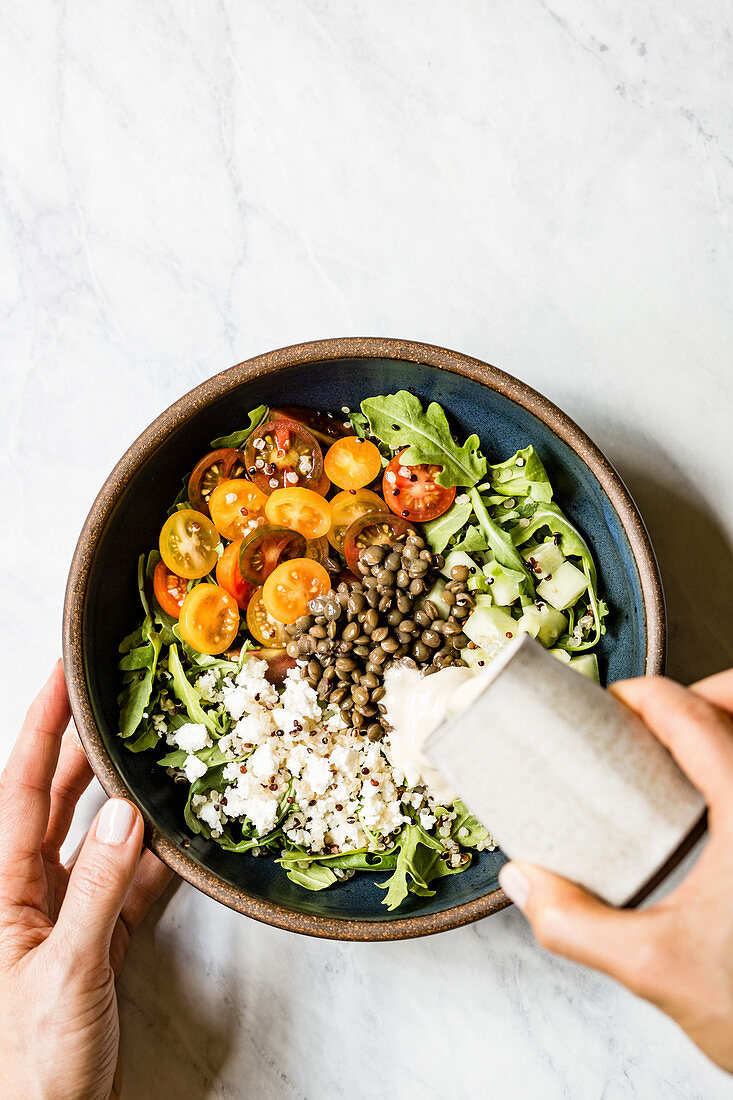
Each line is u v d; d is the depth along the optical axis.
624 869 0.36
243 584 0.52
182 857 0.46
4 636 0.56
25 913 0.50
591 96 0.56
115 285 0.56
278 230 0.56
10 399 0.56
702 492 0.54
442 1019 0.54
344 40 0.56
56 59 0.57
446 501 0.51
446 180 0.56
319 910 0.47
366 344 0.48
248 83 0.56
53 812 0.54
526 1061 0.53
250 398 0.50
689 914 0.36
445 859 0.50
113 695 0.50
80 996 0.48
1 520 0.56
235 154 0.56
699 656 0.54
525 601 0.50
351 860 0.50
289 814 0.50
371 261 0.56
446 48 0.56
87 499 0.56
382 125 0.56
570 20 0.56
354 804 0.50
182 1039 0.54
